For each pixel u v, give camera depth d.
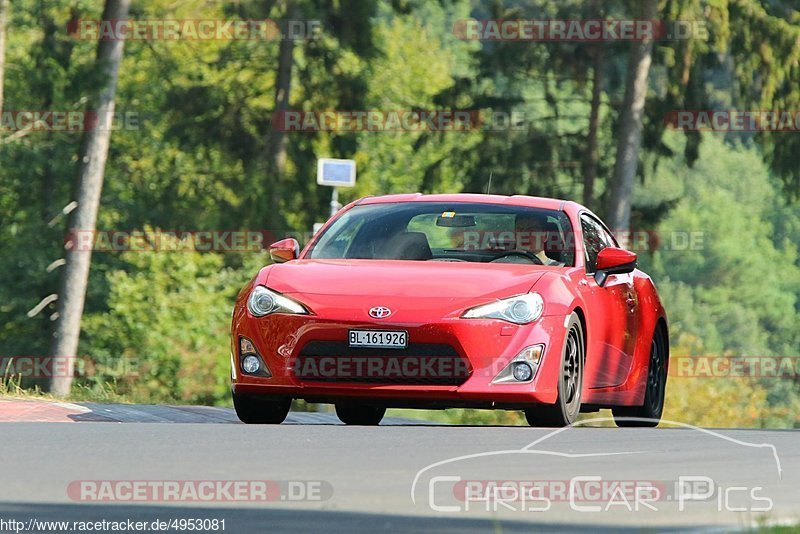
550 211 36.03
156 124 121.00
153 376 118.38
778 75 112.62
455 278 32.06
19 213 112.88
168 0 119.50
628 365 37.09
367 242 34.97
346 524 15.20
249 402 33.12
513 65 123.31
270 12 123.19
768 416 143.12
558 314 31.75
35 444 23.55
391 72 166.88
